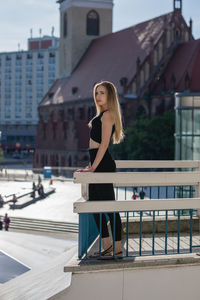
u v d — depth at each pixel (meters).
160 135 61.97
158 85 79.50
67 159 90.31
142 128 64.25
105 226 5.01
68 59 105.44
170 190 41.81
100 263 4.50
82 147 87.00
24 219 36.66
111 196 4.91
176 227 6.73
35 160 103.62
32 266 15.97
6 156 152.62
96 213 5.00
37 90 158.88
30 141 160.75
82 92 93.50
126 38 90.75
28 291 6.00
